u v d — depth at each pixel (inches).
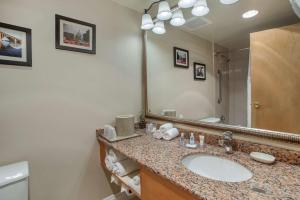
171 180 31.3
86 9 59.0
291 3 34.7
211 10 50.4
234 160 39.1
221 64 48.6
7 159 46.2
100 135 62.1
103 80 63.6
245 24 42.9
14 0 46.3
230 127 45.7
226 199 25.1
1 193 39.0
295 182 29.5
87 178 61.2
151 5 66.9
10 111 46.3
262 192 26.8
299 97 34.4
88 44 59.4
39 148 51.1
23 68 47.9
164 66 66.9
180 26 60.3
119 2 66.6
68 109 56.0
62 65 54.4
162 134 57.6
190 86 58.0
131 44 71.5
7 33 45.4
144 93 75.5
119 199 69.1
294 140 35.0
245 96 43.3
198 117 55.5
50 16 51.9
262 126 40.2
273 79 38.1
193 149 46.9
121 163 53.6
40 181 51.7
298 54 34.2
